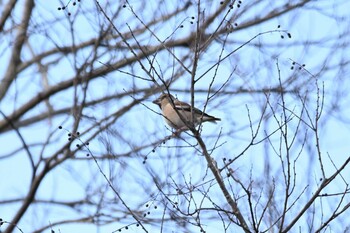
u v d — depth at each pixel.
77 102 16.77
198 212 10.04
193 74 10.59
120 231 11.41
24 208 16.16
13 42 17.91
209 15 14.47
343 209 9.56
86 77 16.80
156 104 15.71
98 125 16.09
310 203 9.77
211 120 14.62
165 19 15.54
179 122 14.72
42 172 16.23
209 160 10.46
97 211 15.91
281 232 9.66
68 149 16.11
